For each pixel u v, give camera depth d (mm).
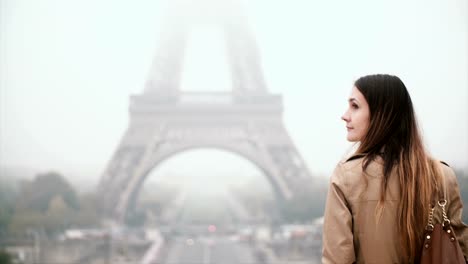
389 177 6793
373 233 6727
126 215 140750
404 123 7160
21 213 115938
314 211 121750
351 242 6691
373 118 7215
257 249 123562
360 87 7418
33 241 100375
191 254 124125
